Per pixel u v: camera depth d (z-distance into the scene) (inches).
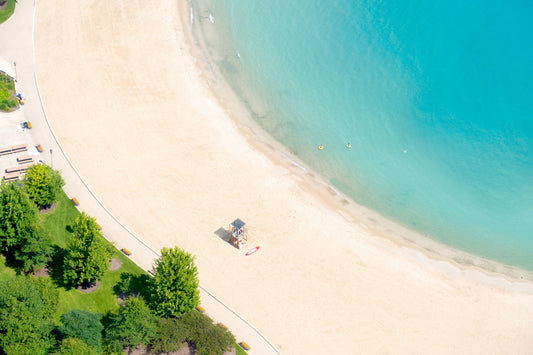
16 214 2773.1
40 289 2657.5
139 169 3715.6
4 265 2962.6
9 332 2370.8
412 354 2945.4
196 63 4667.8
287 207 3663.9
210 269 3193.9
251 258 3294.8
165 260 2721.5
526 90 4813.0
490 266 3572.8
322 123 4402.1
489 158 4347.9
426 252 3599.9
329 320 3041.3
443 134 4483.3
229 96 4451.3
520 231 3848.4
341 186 3951.8
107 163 3720.5
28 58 4431.6
